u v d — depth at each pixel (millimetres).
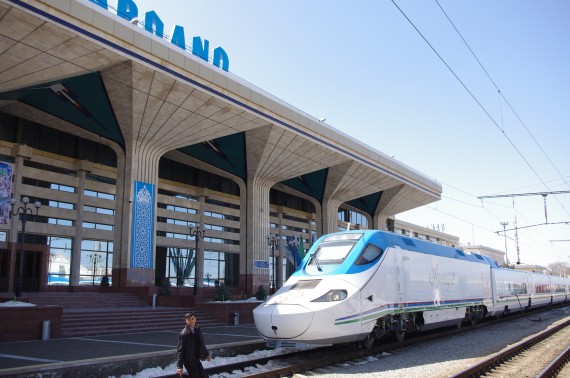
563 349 14625
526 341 15195
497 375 10625
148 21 24062
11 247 28797
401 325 14898
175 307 24391
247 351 14203
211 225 42500
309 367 11367
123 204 28297
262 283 36625
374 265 13820
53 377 9789
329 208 45156
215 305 23031
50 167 31703
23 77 21047
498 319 25719
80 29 19625
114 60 21953
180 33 25266
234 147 33969
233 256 45000
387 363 12031
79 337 16938
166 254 38812
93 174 34125
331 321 11984
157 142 29391
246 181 37375
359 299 12773
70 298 23906
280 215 48688
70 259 32562
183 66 24000
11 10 17547
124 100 25406
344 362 12227
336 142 36000
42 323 16047
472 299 20719
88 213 33531
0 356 11930
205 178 42438
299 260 34844
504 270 26469
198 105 26219
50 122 29562
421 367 11367
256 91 28406
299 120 32125
